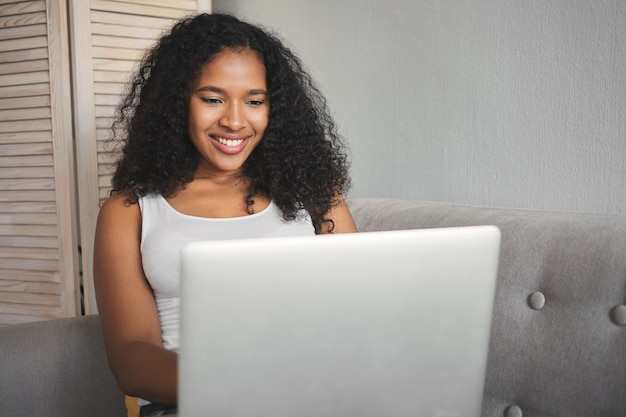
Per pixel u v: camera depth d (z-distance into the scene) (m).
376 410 0.77
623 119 1.32
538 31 1.47
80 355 1.35
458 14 1.64
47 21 2.02
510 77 1.53
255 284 0.67
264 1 2.31
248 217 1.38
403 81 1.82
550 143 1.46
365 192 1.98
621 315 1.06
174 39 1.42
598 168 1.38
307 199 1.45
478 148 1.63
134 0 2.10
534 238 1.23
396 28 1.82
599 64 1.36
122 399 1.39
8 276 2.16
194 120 1.34
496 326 1.22
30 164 2.10
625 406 1.03
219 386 0.69
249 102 1.36
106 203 1.39
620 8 1.31
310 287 0.69
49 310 2.12
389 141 1.88
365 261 0.71
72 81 2.10
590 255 1.13
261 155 1.45
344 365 0.73
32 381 1.31
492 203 1.61
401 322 0.75
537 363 1.15
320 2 2.06
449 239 0.75
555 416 1.12
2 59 2.10
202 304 0.66
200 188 1.41
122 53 2.10
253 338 0.68
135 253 1.33
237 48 1.35
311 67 2.13
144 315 1.25
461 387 0.82
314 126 1.51
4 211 2.15
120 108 1.66
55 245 2.09
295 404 0.72
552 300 1.16
